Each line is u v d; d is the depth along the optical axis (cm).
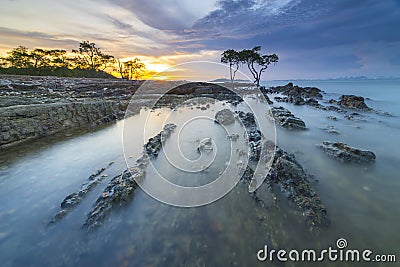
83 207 488
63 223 437
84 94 2197
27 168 713
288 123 1223
